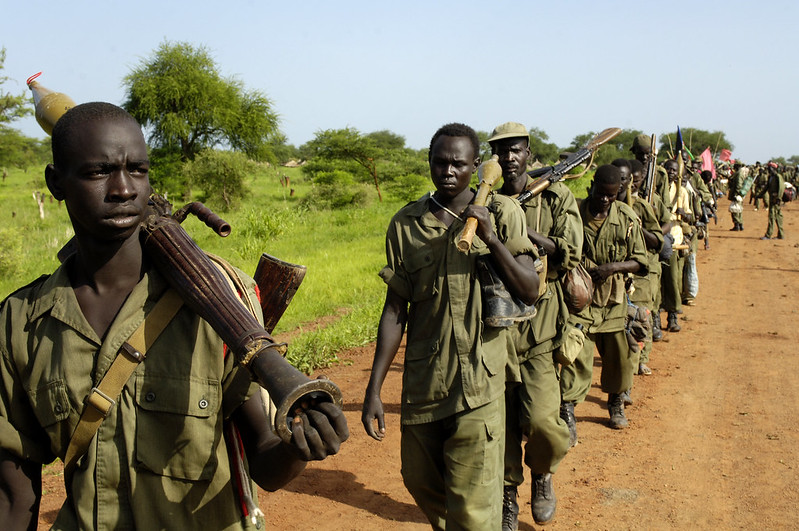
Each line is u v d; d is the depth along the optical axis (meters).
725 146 60.16
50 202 33.56
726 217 25.61
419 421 3.24
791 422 5.96
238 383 1.75
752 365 7.66
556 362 4.34
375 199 34.25
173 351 1.70
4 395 1.71
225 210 33.59
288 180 53.59
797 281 12.79
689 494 4.70
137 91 40.38
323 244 17.98
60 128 1.62
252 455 1.79
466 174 3.28
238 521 1.78
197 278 1.61
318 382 1.34
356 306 10.25
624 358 5.75
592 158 5.09
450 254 3.20
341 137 40.38
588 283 4.46
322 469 5.09
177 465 1.70
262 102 44.84
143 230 1.70
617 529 4.25
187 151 42.50
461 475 3.13
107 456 1.68
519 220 3.31
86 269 1.73
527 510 4.57
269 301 1.98
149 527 1.69
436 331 3.21
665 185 8.97
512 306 3.15
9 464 1.72
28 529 1.75
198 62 42.06
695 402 6.55
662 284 9.09
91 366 1.68
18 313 1.73
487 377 3.16
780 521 4.32
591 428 5.98
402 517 4.36
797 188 36.09
